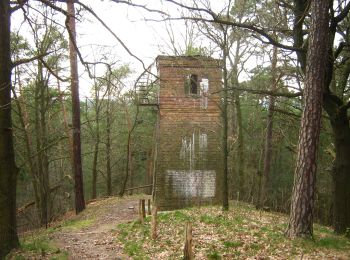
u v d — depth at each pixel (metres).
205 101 24.45
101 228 17.59
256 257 9.04
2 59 10.67
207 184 24.31
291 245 9.98
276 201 28.72
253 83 26.17
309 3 12.39
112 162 47.12
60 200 36.09
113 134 44.16
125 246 12.10
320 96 10.98
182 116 24.52
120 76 34.12
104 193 49.81
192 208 20.77
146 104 24.66
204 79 24.33
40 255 10.50
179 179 24.27
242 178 28.03
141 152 43.66
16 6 10.79
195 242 10.85
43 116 24.95
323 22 11.02
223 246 10.30
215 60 21.08
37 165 26.75
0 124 10.73
